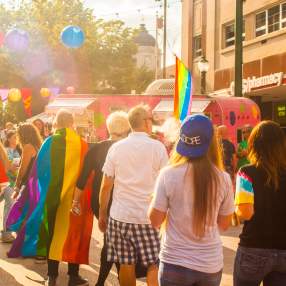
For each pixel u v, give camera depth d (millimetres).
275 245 3584
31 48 35688
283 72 20438
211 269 3213
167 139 3605
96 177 5770
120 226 4672
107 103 18578
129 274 4699
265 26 22562
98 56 37969
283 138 3682
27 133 7641
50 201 6211
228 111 17875
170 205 3262
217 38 25672
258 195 3604
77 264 6250
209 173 3217
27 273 6785
